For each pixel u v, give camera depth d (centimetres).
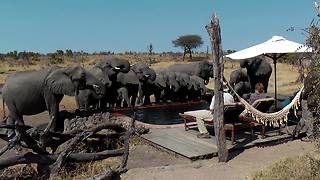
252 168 845
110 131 1150
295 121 1246
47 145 967
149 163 928
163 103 1659
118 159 965
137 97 1661
